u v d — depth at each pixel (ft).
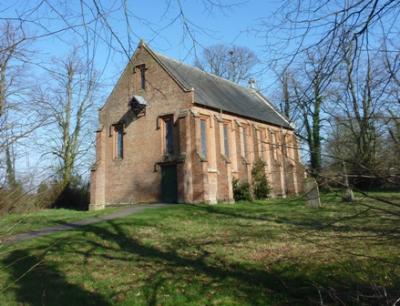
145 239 52.95
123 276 37.35
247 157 120.26
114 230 59.06
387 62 15.07
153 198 104.83
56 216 80.02
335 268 32.91
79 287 35.12
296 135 16.16
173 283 34.24
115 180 112.47
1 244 18.40
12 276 38.73
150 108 108.58
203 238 51.11
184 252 44.55
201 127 106.73
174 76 105.60
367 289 24.81
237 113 119.03
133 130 111.14
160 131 105.81
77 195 106.22
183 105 103.30
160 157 104.78
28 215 18.22
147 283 34.71
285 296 29.50
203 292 31.71
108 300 31.81
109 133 115.55
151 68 109.70
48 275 38.75
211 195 104.88
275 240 46.37
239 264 38.01
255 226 57.36
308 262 35.83
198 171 98.17
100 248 48.60
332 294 24.17
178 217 70.33
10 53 16.55
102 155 114.42
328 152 14.82
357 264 31.42
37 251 47.16
